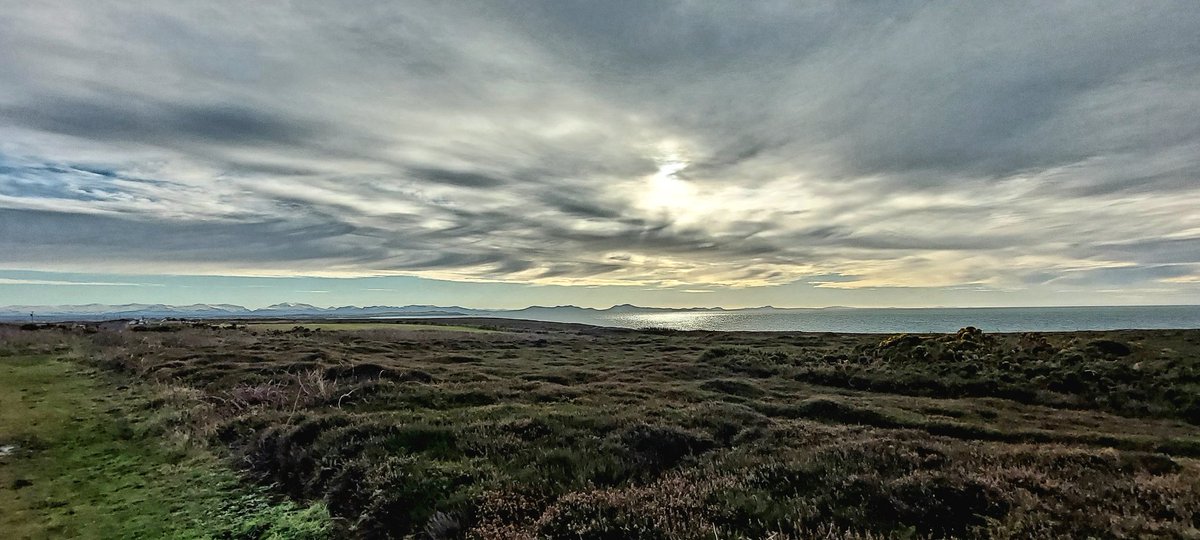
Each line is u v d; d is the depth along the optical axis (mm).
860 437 12445
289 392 19031
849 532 6145
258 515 8734
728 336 60656
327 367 23859
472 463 9750
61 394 19094
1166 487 7531
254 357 29172
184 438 13195
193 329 50594
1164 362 22750
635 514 7102
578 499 7715
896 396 22500
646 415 14859
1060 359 25172
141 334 42531
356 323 88438
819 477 8336
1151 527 6055
